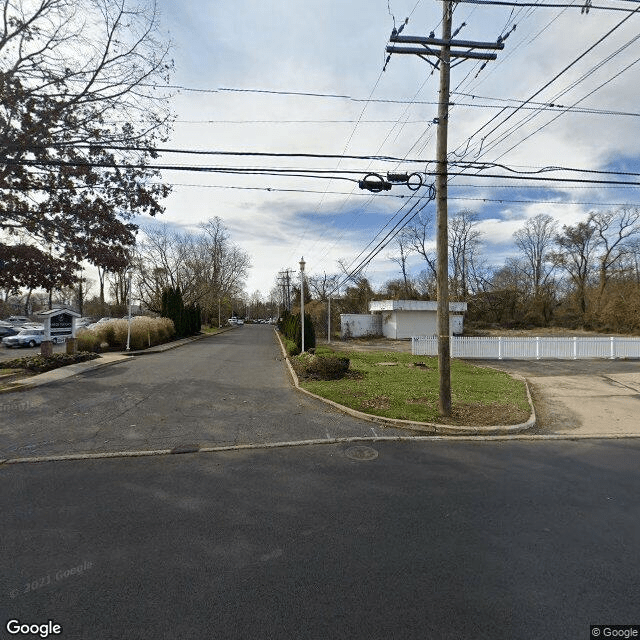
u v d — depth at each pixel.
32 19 10.48
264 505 4.14
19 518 3.89
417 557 3.20
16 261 11.09
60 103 10.93
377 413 7.70
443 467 5.26
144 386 10.89
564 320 47.03
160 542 3.43
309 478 4.88
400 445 6.20
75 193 12.00
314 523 3.76
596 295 43.09
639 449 6.13
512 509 4.05
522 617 2.55
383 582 2.88
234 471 5.12
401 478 4.88
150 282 46.50
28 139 10.43
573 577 2.96
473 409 8.12
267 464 5.37
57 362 14.08
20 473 5.12
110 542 3.44
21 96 10.24
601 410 8.59
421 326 33.34
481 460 5.55
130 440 6.42
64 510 4.06
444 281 7.57
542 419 7.83
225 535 3.55
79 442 6.33
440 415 7.60
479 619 2.52
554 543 3.42
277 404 8.80
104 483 4.77
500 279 54.28
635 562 3.15
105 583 2.88
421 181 8.25
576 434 6.88
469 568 3.05
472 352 18.12
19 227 11.75
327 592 2.77
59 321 19.58
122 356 18.00
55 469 5.25
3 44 10.36
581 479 4.88
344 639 2.35
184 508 4.09
